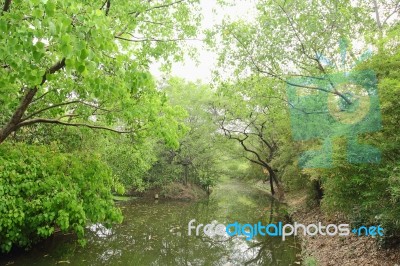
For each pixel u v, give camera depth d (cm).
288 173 1489
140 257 978
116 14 625
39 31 267
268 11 913
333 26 877
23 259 825
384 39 562
